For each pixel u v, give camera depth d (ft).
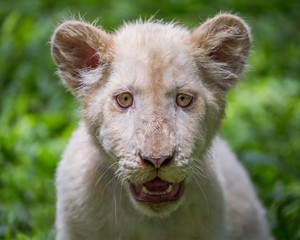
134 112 29.12
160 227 32.86
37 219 40.29
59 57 32.37
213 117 31.37
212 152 33.50
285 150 50.06
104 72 30.83
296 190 44.01
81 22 31.63
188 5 62.39
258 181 46.83
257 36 63.52
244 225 39.01
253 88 58.08
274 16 65.98
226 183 38.04
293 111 55.36
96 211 32.63
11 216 37.99
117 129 29.22
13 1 66.49
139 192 29.81
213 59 32.58
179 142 28.53
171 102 29.22
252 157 46.73
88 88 31.53
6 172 43.86
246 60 33.19
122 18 59.52
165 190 29.25
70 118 53.01
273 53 62.69
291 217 41.86
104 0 62.90
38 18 62.64
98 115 30.50
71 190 32.94
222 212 33.65
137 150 28.19
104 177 32.37
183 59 30.19
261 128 53.26
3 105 57.06
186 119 29.40
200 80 30.99
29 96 57.06
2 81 59.36
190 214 32.73
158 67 29.32
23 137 48.39
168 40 30.66
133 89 29.30
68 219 32.99
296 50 63.93
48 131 51.11
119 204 32.53
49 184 43.19
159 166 27.81
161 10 61.82
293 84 59.06
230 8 63.67
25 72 58.29
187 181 30.35
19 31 61.93
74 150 34.01
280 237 41.32
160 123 28.35
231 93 57.47
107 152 30.12
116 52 30.68
